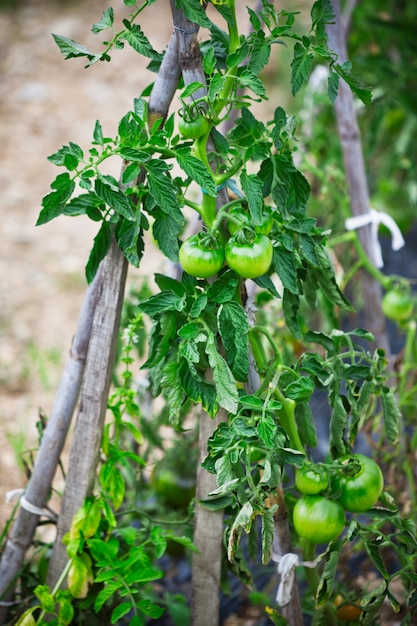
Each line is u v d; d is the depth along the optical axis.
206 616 1.93
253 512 1.55
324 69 2.93
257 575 2.56
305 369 1.70
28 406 3.47
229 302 1.51
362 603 1.71
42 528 2.86
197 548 1.87
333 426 1.73
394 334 3.57
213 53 1.50
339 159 3.03
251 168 4.27
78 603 1.94
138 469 2.21
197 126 1.50
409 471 2.46
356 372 1.72
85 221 4.78
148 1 1.55
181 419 2.35
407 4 3.51
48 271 4.34
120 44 1.59
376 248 2.48
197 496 1.83
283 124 1.59
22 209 4.79
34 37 6.46
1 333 3.89
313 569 1.87
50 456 1.89
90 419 1.82
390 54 3.74
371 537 2.36
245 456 1.53
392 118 3.57
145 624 2.37
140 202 1.58
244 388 1.81
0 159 5.18
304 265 1.70
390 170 3.61
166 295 1.55
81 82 5.94
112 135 5.31
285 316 1.73
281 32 1.52
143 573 1.79
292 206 1.63
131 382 2.35
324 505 1.64
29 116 5.59
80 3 6.92
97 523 1.84
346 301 1.73
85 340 1.82
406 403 2.51
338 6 2.11
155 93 1.63
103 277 1.72
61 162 1.53
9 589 1.99
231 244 1.48
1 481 3.02
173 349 1.66
